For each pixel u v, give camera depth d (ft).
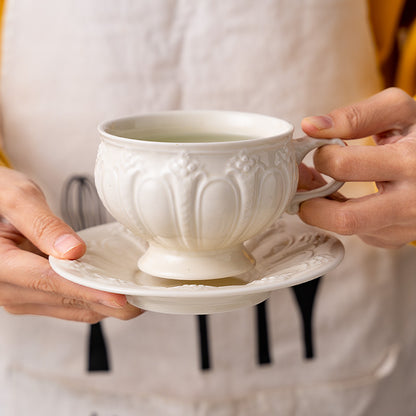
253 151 1.86
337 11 2.51
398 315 2.77
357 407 2.77
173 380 2.71
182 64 2.52
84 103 2.54
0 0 2.50
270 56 2.52
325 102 2.57
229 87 2.54
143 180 1.86
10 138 2.61
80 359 2.70
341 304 2.70
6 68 2.55
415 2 2.63
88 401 2.73
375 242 2.20
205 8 2.48
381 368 2.77
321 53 2.53
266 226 1.96
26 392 2.74
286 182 1.92
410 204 2.01
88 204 2.62
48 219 2.00
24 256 2.03
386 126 2.08
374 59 2.62
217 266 1.97
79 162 2.59
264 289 1.82
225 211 1.87
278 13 2.48
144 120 2.03
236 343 2.69
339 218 2.00
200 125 2.06
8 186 2.08
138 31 2.48
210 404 2.72
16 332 2.70
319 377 2.74
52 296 2.08
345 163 1.97
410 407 2.85
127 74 2.51
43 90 2.55
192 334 2.67
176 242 1.93
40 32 2.51
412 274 2.77
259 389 2.73
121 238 2.14
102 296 1.94
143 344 2.68
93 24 2.48
